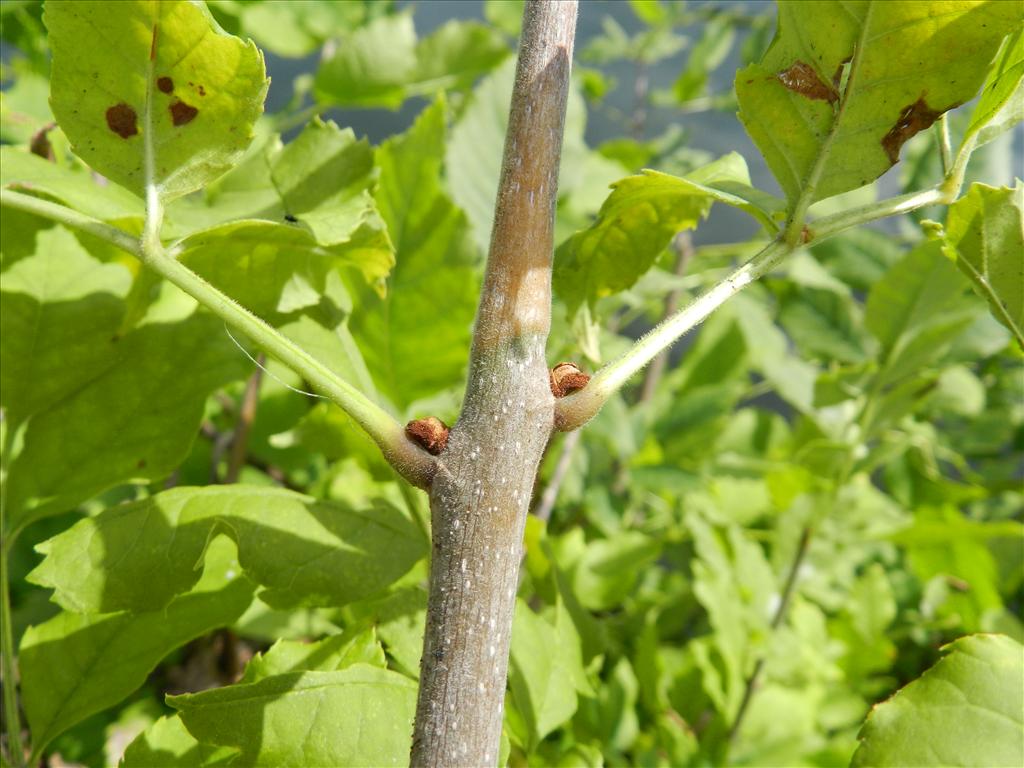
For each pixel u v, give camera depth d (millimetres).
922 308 212
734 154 128
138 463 141
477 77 244
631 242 131
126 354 146
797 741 225
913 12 91
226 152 97
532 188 93
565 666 142
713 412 290
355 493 232
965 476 331
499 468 88
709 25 404
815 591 265
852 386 227
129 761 118
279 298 131
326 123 144
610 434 266
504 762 113
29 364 141
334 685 108
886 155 98
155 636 135
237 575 139
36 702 131
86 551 117
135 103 94
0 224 144
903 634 279
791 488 238
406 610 127
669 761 202
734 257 367
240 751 103
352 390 89
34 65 259
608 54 423
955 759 96
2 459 138
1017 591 301
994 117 103
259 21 256
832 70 96
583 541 259
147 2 88
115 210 135
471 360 92
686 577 281
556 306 187
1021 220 103
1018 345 114
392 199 167
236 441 208
